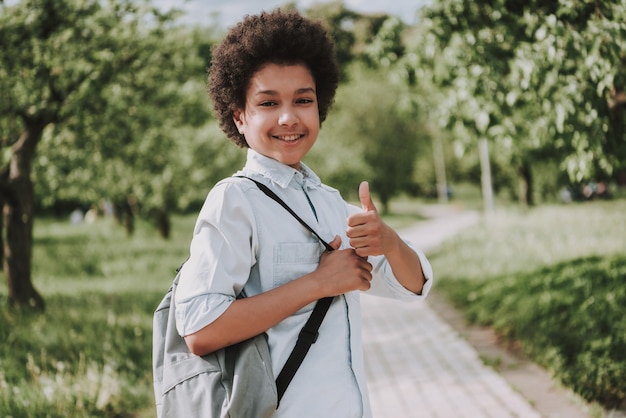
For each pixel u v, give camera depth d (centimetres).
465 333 764
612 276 703
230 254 147
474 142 632
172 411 146
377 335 807
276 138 159
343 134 3841
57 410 450
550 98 511
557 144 607
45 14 821
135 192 1831
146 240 2220
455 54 554
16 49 830
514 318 722
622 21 446
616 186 3284
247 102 162
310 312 152
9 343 626
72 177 1241
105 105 919
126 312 889
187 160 1947
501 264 1151
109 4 872
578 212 1706
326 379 148
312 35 163
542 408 473
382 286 176
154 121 986
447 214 4003
